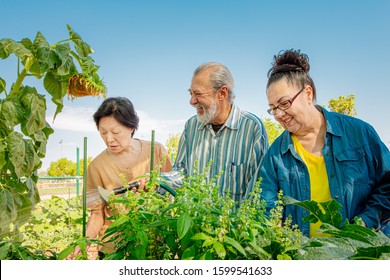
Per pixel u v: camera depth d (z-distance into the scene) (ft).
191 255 3.45
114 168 7.96
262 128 7.70
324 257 3.17
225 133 7.72
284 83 5.93
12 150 7.17
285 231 3.56
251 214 3.73
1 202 7.34
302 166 6.24
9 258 4.73
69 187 25.27
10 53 7.16
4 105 7.26
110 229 4.10
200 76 7.31
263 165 6.50
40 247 13.12
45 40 7.82
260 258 3.35
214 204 3.98
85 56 8.43
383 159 6.01
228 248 3.37
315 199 6.17
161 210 3.99
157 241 3.97
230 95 7.53
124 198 4.16
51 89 8.16
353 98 36.37
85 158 5.03
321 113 6.46
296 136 6.42
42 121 7.68
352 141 6.18
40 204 18.98
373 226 5.56
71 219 17.02
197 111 7.52
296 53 6.11
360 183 5.96
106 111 7.50
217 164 7.68
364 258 3.08
